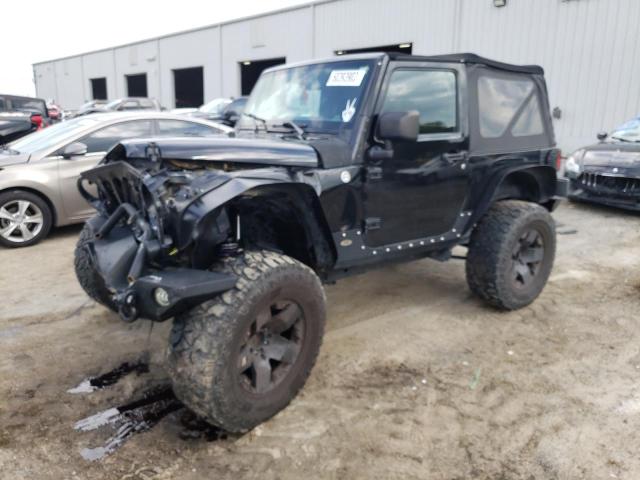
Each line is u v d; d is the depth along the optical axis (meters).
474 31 14.97
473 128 4.02
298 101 3.82
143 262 2.67
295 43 21.14
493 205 4.43
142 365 3.58
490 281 4.26
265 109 4.07
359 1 18.22
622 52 12.12
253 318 2.72
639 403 3.20
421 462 2.68
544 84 4.72
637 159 8.00
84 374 3.47
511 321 4.35
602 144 8.86
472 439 2.86
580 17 12.69
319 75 3.77
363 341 3.99
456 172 3.93
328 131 3.51
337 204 3.31
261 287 2.72
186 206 2.64
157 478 2.54
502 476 2.59
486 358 3.74
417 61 3.63
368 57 3.52
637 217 8.30
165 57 29.56
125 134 7.02
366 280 5.30
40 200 6.46
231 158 3.00
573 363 3.67
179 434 2.89
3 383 3.34
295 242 3.44
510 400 3.22
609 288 5.14
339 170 3.28
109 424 2.96
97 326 4.16
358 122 3.39
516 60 14.07
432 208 3.87
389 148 3.45
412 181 3.68
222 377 2.62
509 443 2.83
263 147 3.12
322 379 3.44
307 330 3.08
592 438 2.87
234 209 3.01
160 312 2.52
